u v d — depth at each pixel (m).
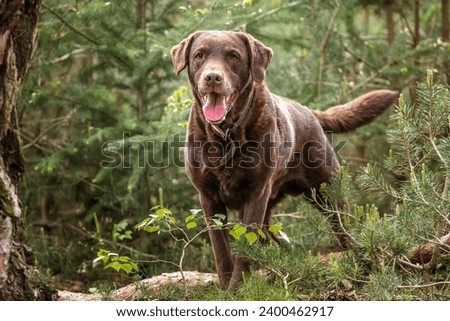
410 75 12.42
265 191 7.90
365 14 15.20
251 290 7.13
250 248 7.27
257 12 12.01
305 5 12.28
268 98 7.95
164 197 11.32
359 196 9.84
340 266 6.97
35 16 6.85
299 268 7.19
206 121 7.65
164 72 11.74
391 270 6.84
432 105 6.89
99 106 11.28
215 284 7.87
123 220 10.89
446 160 6.76
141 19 11.59
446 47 12.16
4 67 6.44
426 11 13.92
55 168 11.70
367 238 6.73
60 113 12.92
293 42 12.30
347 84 12.14
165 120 10.31
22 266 6.41
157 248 11.23
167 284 7.54
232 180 7.77
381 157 12.44
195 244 11.23
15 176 6.72
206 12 10.40
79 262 11.41
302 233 9.60
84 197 12.16
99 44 11.29
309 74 12.70
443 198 6.67
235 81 7.51
